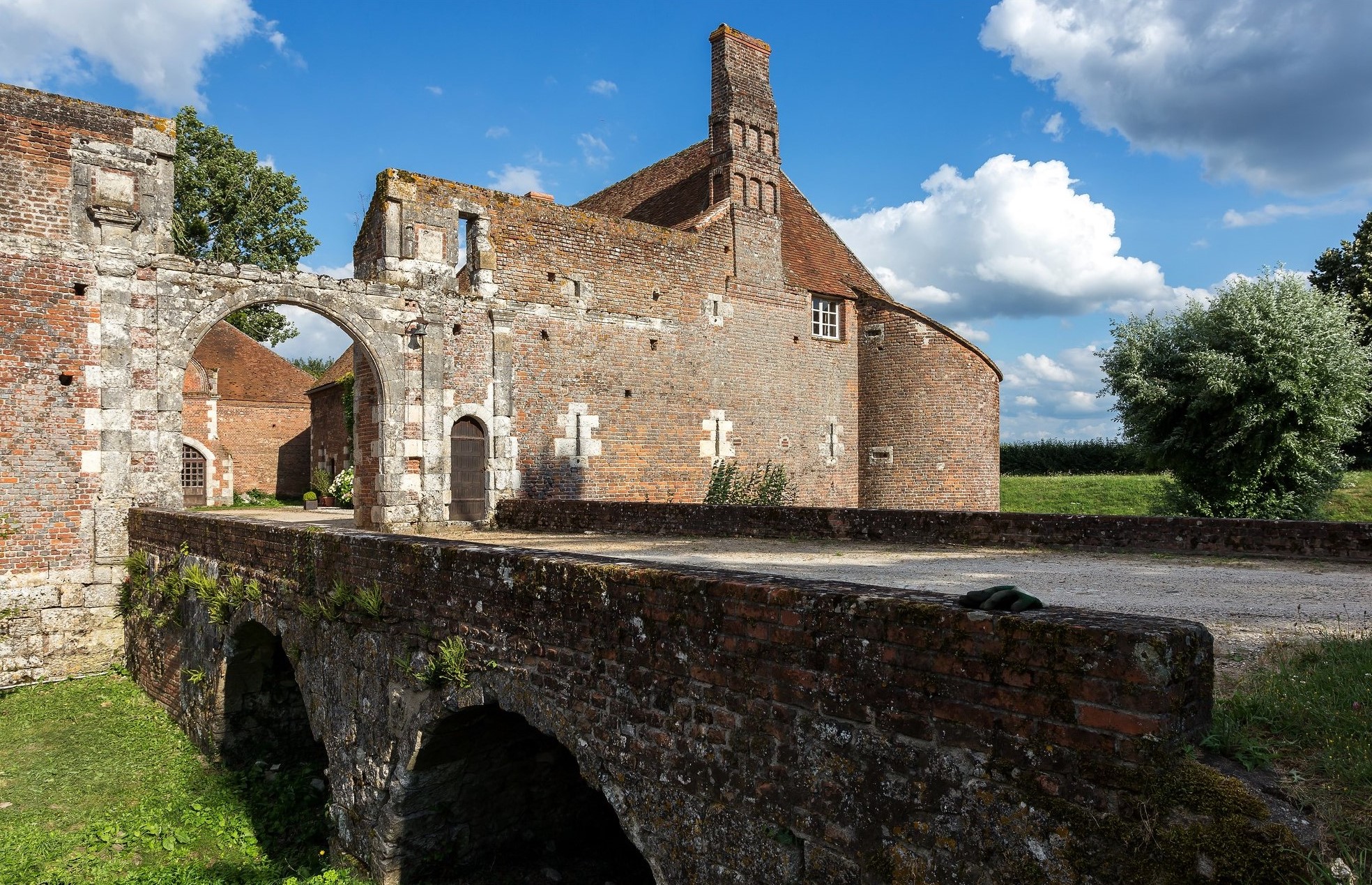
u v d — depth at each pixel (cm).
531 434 1762
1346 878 243
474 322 1695
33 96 1297
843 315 2416
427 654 634
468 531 1619
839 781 363
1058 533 1081
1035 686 303
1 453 1255
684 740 435
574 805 773
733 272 2133
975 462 2358
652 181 2566
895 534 1196
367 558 710
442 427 1648
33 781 950
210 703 1011
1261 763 304
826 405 2348
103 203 1341
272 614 874
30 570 1273
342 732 743
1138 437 2262
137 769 988
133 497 1351
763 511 1319
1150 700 276
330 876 692
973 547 1127
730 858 407
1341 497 2383
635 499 1919
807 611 380
